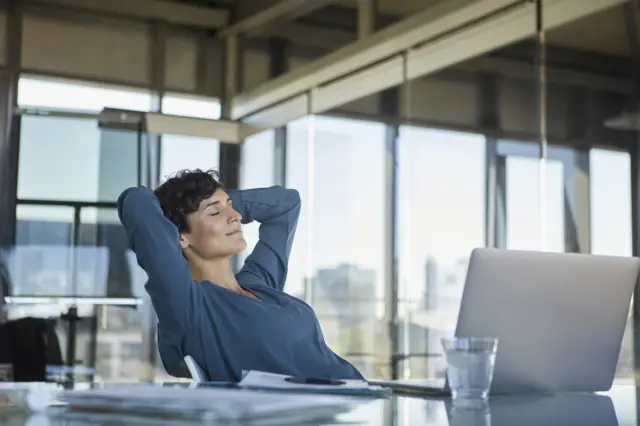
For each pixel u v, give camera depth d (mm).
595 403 1347
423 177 6258
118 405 994
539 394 1549
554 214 5613
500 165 5910
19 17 6207
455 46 6066
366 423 970
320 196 6660
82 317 5695
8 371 5492
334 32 6715
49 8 6305
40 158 5969
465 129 6059
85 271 5766
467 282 1418
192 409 941
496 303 1440
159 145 6492
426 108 6246
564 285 1505
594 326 1564
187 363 1599
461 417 1061
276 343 1719
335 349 6406
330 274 6520
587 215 5441
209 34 6832
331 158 6660
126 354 5734
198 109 6695
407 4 6309
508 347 1474
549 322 1508
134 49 6539
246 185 6750
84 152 6109
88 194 5980
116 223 5934
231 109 6797
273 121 6836
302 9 6820
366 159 6512
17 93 6102
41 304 5648
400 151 6367
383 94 6469
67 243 5793
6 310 5574
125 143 6312
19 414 1019
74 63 6316
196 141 6633
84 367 5648
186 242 1785
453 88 6109
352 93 6625
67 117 6129
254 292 1833
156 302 1665
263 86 6883
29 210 5816
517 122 5789
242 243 1804
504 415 1107
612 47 5355
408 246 6277
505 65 5824
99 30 6434
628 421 1065
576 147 5484
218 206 1801
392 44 6379
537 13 5602
